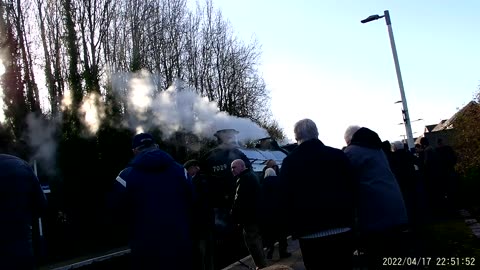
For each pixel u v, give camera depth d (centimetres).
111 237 1912
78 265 1248
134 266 421
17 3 2162
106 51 2481
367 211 556
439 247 850
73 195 1900
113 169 1989
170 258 417
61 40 2266
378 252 568
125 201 429
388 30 1952
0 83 1950
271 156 1792
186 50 3014
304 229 477
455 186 1288
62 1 2272
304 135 506
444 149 1315
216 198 961
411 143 1920
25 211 393
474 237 913
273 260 1012
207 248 808
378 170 565
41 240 503
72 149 1933
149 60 2661
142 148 472
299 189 481
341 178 488
